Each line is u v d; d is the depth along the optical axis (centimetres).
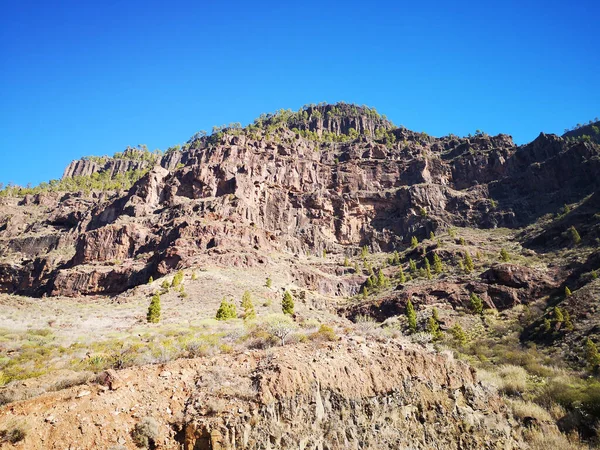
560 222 9881
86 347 2312
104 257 10812
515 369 3512
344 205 14950
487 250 10206
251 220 13050
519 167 15838
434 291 7550
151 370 1248
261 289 7650
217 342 1991
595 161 13125
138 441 994
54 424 949
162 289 7169
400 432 1448
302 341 1845
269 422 1134
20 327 3453
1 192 19175
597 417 2241
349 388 1430
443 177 16362
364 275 10906
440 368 1897
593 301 5116
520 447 1877
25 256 13275
